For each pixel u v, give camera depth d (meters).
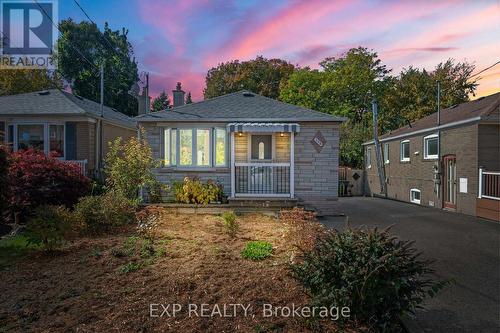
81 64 34.72
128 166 12.22
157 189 13.05
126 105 37.47
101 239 8.04
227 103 15.27
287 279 5.39
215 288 5.11
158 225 9.02
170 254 6.75
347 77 36.59
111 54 37.22
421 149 19.61
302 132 13.30
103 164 18.17
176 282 5.32
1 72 28.33
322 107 36.62
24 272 6.00
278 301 4.70
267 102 15.38
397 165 23.11
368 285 3.72
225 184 13.58
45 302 4.76
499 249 8.30
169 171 13.52
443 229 10.79
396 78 38.19
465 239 9.38
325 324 4.07
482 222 12.22
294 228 7.21
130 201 10.42
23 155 10.59
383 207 16.75
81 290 5.14
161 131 13.55
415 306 4.01
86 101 21.27
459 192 15.23
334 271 3.94
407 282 3.75
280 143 13.66
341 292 3.75
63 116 16.56
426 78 35.88
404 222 12.05
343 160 31.78
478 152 14.05
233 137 12.90
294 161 13.33
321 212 13.26
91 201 8.90
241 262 6.28
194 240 7.88
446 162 16.84
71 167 11.13
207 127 13.55
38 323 4.19
